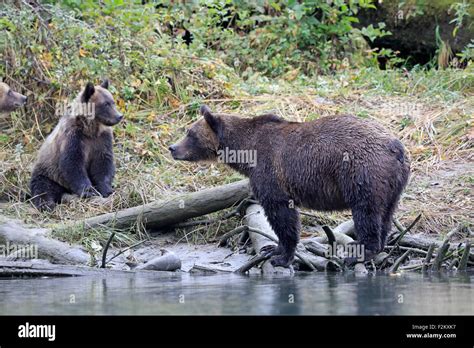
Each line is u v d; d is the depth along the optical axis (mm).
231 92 18469
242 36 22250
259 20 21547
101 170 16047
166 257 12617
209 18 20969
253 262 12297
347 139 11672
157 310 9039
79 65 17547
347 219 14297
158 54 18828
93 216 14914
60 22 17938
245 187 13938
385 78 19750
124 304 9422
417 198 14727
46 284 11281
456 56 21297
